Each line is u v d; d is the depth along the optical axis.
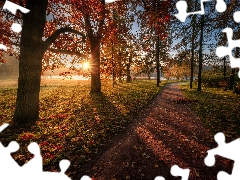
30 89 8.84
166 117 10.51
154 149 6.34
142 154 6.00
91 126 8.42
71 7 11.78
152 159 5.66
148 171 5.04
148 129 8.45
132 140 7.16
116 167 5.25
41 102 14.19
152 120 9.95
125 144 6.79
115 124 9.02
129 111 11.64
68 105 13.11
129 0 8.18
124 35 12.82
